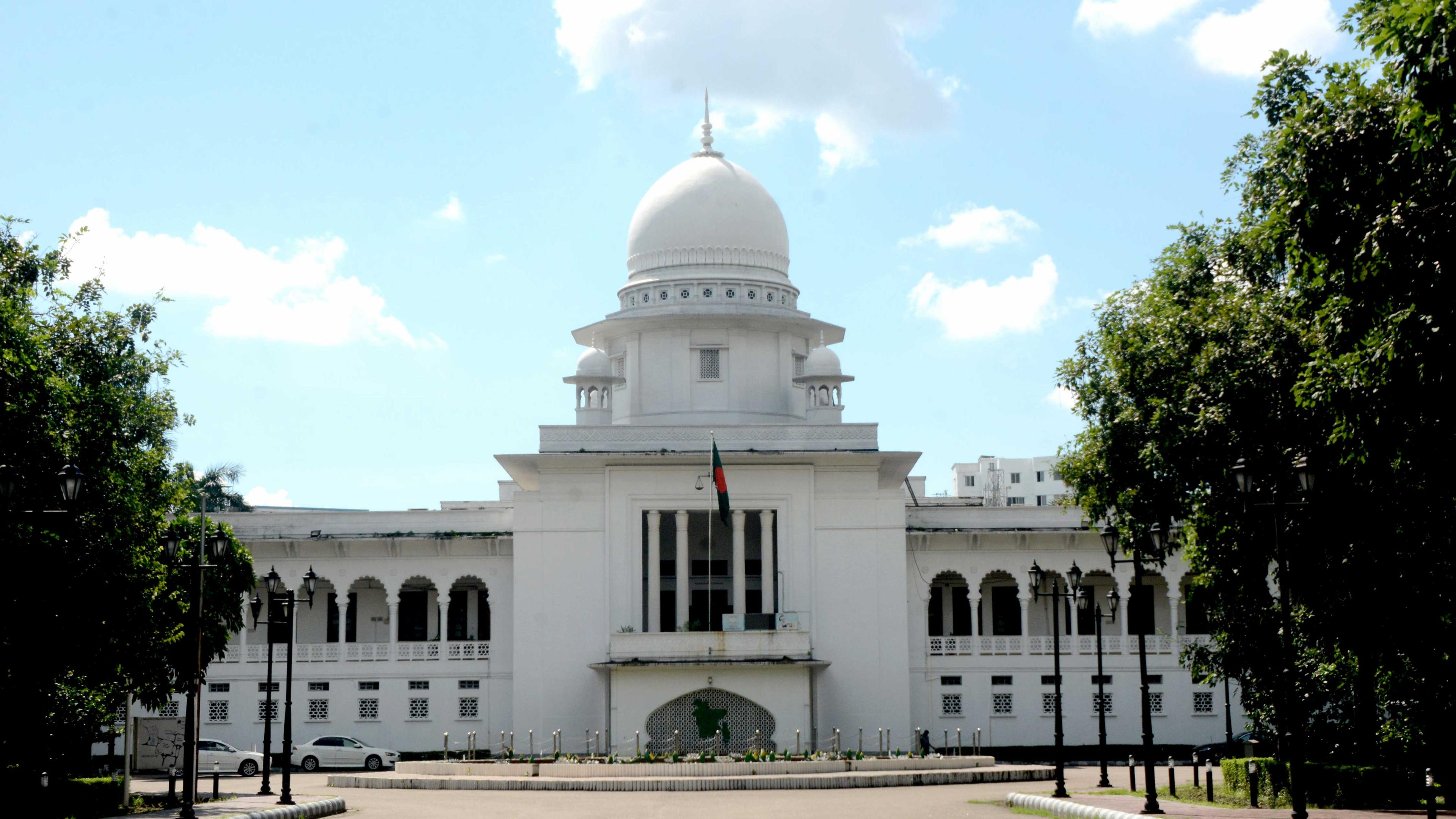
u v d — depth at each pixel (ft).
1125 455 152.56
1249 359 129.70
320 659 238.27
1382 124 95.45
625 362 254.88
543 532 226.99
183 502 168.96
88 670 129.80
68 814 130.93
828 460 229.04
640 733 214.48
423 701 237.45
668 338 250.37
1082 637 241.55
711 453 228.02
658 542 227.20
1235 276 152.66
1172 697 238.89
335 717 236.43
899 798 142.31
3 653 117.50
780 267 260.62
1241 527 130.82
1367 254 91.25
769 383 251.19
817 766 172.35
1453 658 115.55
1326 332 104.17
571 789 162.81
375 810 136.77
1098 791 148.15
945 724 239.09
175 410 146.30
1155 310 152.05
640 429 230.48
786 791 156.87
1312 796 123.24
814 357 243.40
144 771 225.15
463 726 236.43
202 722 234.17
